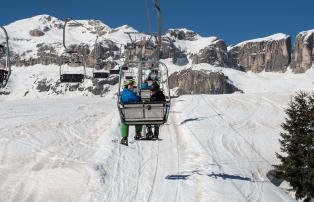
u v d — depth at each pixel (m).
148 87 20.61
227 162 26.41
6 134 32.53
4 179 21.11
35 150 27.05
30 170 22.47
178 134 33.81
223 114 47.41
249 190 19.73
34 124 38.00
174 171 21.59
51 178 20.80
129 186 18.80
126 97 16.77
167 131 34.81
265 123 44.31
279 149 35.03
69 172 21.50
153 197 17.16
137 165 22.73
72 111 50.59
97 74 43.03
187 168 22.31
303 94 39.03
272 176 29.38
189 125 38.12
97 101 68.75
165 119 16.67
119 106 16.59
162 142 29.66
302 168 31.66
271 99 58.72
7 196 18.84
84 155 25.61
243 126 41.75
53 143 29.50
